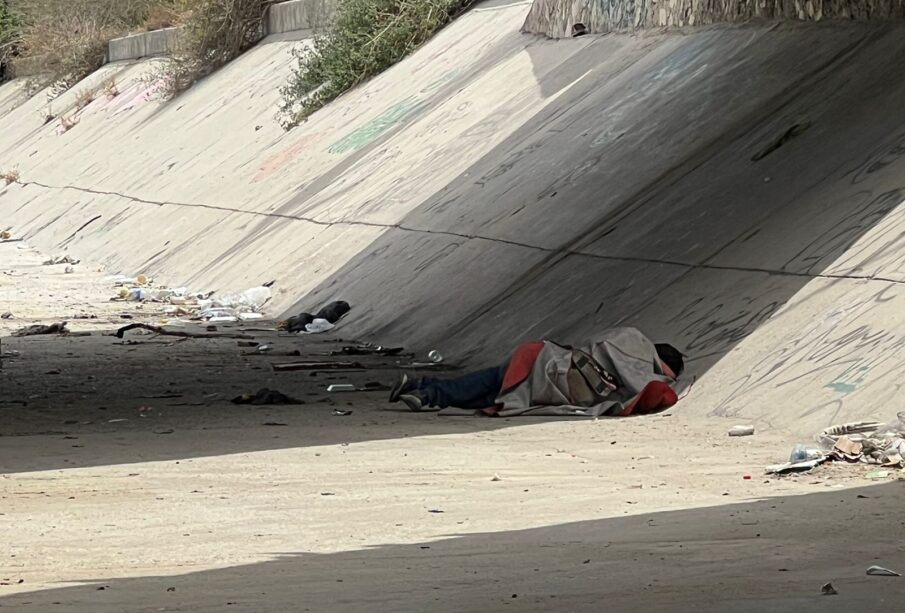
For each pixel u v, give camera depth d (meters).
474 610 7.67
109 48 73.81
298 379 21.92
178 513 11.79
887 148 20.78
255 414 18.36
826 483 12.71
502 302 24.52
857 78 23.47
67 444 15.95
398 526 11.05
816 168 21.75
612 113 29.30
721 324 19.39
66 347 26.05
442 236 29.05
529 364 18.58
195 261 38.34
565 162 28.56
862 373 16.02
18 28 83.31
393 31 44.94
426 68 41.94
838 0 25.61
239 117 49.50
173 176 47.97
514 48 38.03
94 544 10.39
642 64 30.62
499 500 12.27
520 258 25.78
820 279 18.73
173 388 21.02
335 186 36.72
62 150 62.44
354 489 12.98
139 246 42.69
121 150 55.41
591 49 34.00
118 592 8.47
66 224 50.28
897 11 24.08
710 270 21.05
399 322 26.42
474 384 18.78
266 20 57.22
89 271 42.09
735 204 22.44
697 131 25.95
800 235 20.20
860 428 14.64
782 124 23.84
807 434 15.59
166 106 57.59
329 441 16.08
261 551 10.05
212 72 57.91
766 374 17.36
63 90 74.19
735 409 17.11
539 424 17.28
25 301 34.50
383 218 32.28
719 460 14.38
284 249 34.53
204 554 9.93
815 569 8.74
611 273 23.05
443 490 12.87
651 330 20.41
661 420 17.30
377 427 17.20
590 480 13.34
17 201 58.91
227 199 41.91
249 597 8.22
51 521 11.44
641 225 23.89
